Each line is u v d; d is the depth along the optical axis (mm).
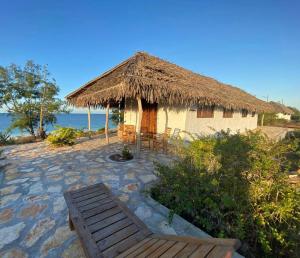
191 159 3389
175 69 9484
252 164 2881
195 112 9156
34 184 4445
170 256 1565
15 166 5785
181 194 2982
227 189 2846
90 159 6512
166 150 7340
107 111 8961
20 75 12945
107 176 4945
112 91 6176
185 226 2834
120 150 7781
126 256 1738
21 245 2496
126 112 11719
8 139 10977
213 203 2730
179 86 6934
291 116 41062
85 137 11406
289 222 2643
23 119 13242
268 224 2590
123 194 3934
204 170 3109
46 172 5246
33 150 7926
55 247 2459
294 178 3771
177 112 8859
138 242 2023
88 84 9594
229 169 2959
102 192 3010
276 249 2543
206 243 1518
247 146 3145
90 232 2100
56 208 3389
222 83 16156
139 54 8648
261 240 2408
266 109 15789
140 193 3963
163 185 3723
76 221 2266
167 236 1975
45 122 14562
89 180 4680
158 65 8242
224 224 2693
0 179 4758
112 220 2344
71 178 4812
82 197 2846
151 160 6371
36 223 2957
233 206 2664
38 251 2395
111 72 9109
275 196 2818
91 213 2455
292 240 2447
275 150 3072
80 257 2293
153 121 10000
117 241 2025
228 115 12516
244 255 2463
